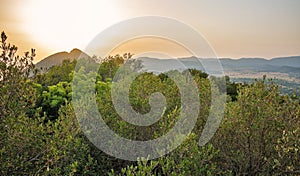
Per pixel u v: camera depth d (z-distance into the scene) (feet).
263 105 10.82
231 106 11.78
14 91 9.23
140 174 8.25
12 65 9.22
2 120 9.12
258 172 10.28
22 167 8.95
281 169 9.26
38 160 9.84
